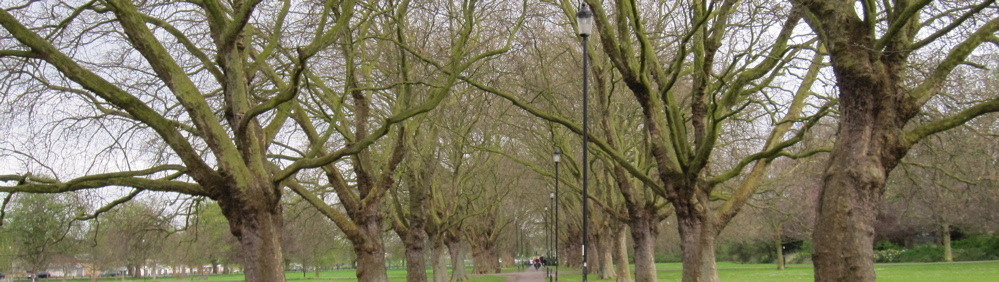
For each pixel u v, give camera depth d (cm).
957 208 1823
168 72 1037
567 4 1805
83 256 5125
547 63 2066
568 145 2502
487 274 5919
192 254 5012
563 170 3172
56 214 1864
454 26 1958
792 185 2673
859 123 891
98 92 1002
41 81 1218
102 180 1122
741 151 2038
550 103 1884
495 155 3528
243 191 1073
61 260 5016
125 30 1033
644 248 2088
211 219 4422
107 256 4831
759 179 1534
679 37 1483
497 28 1931
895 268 4491
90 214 1463
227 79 1167
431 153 2239
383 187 1733
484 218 5050
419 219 2259
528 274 6016
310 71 1683
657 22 1972
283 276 1118
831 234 881
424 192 2258
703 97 1442
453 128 2380
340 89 1995
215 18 1068
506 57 2039
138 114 1032
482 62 1919
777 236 5325
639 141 2469
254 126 1170
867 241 868
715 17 1595
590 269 5566
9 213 2098
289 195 2842
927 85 931
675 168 1402
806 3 955
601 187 2989
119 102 1021
